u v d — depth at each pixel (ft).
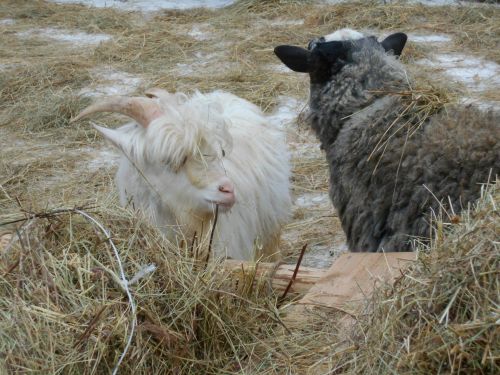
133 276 6.85
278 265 7.58
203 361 6.79
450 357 5.87
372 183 8.14
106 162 12.14
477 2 18.84
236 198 8.79
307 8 18.56
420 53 15.17
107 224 7.15
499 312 5.87
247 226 8.96
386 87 8.48
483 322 5.87
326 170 11.73
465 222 6.47
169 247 7.22
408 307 6.19
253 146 9.20
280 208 9.48
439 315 6.07
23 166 11.94
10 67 15.48
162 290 6.89
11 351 6.31
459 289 6.07
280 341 6.80
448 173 7.73
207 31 17.78
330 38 8.86
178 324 6.85
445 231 6.79
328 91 8.65
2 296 6.65
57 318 6.51
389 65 8.59
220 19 18.45
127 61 15.93
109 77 15.14
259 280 7.43
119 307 6.66
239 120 9.35
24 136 13.00
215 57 15.92
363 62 8.57
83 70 15.29
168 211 8.62
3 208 10.75
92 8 20.03
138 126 8.61
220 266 7.36
